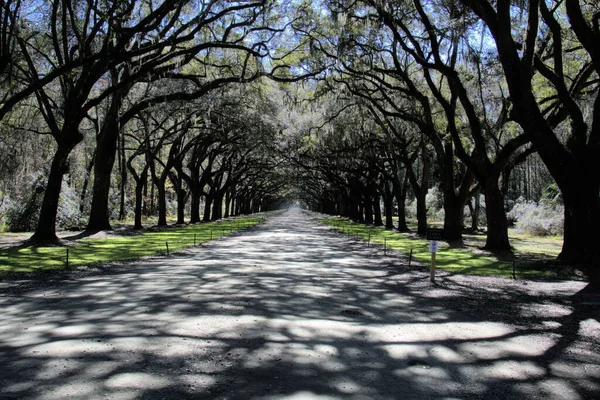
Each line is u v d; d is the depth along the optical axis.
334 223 51.09
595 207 13.70
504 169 22.39
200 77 23.50
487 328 6.85
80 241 21.16
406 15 19.86
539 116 13.44
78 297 8.56
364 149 35.41
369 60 22.31
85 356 5.10
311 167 50.94
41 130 31.20
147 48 17.16
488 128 18.94
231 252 18.12
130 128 38.25
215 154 44.28
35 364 4.82
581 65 20.59
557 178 14.00
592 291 10.30
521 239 30.12
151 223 43.06
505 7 12.87
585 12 16.27
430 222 54.66
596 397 4.29
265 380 4.51
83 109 19.09
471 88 22.83
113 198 46.94
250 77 23.11
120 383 4.33
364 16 18.27
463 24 15.85
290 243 23.62
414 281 11.52
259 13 19.70
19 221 29.03
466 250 20.08
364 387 4.41
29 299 8.35
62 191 32.28
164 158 47.12
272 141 36.09
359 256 17.67
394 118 31.28
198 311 7.45
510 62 13.03
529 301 9.13
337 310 7.87
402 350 5.64
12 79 19.98
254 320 6.93
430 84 19.59
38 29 21.36
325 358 5.25
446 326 6.93
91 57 16.62
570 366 5.16
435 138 23.53
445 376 4.77
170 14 21.05
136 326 6.43
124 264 13.85
